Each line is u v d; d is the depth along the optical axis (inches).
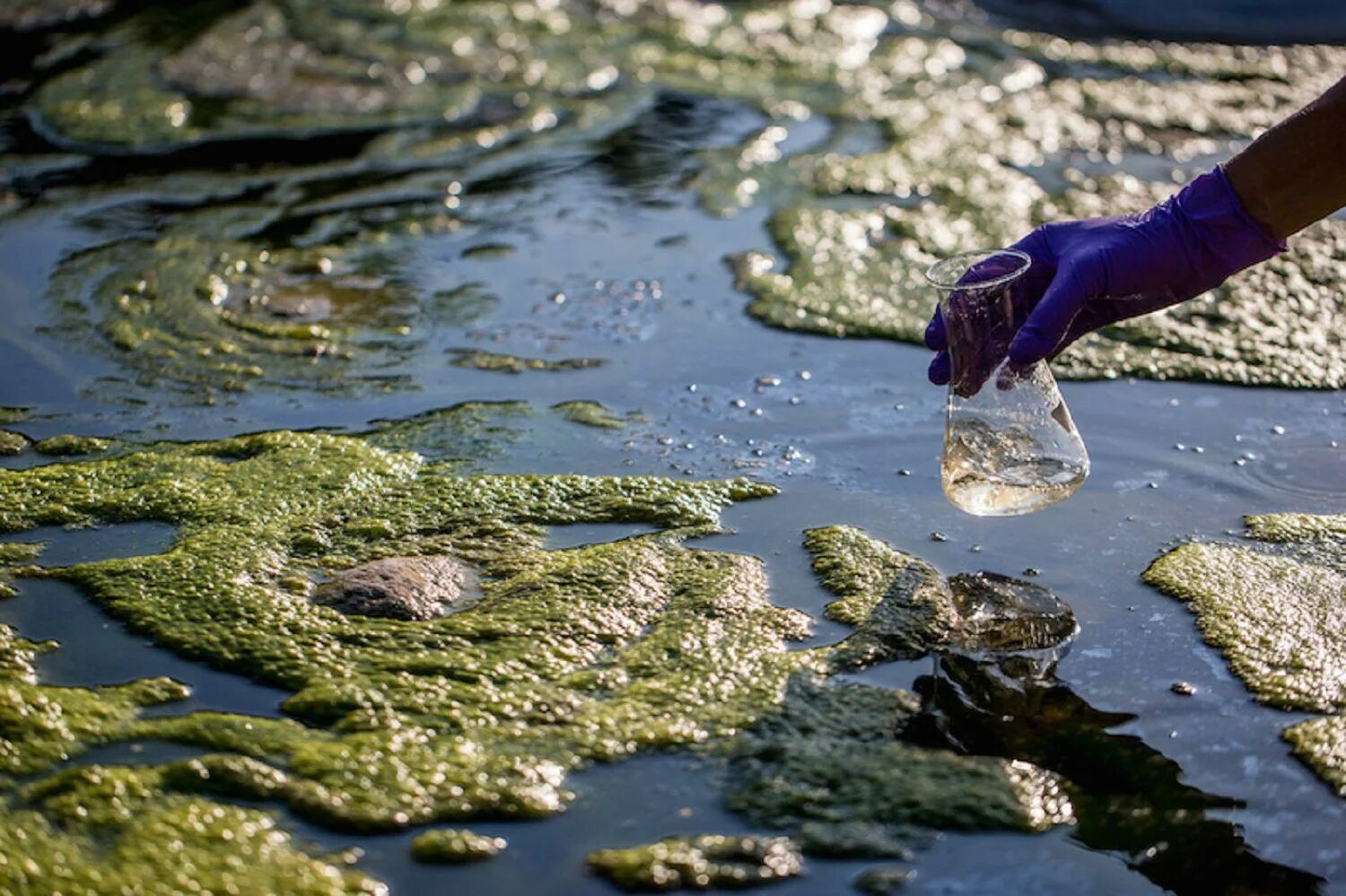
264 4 324.2
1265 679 124.6
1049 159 252.5
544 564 143.4
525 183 245.6
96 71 287.1
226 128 265.4
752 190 241.4
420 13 324.5
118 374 185.6
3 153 252.4
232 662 129.0
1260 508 151.1
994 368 126.3
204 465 164.4
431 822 110.1
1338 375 179.3
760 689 124.8
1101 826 109.1
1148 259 135.6
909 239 221.6
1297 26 319.6
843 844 107.4
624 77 294.5
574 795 112.8
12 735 118.6
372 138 263.1
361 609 135.9
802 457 163.9
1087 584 138.5
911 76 294.2
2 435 171.2
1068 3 335.0
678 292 207.2
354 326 198.2
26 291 206.1
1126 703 122.3
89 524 153.8
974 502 130.0
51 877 103.3
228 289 207.8
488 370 186.5
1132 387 178.1
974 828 109.1
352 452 166.4
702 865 105.4
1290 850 106.4
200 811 110.6
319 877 104.2
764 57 305.1
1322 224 220.5
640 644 131.3
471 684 125.5
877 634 132.0
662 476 160.4
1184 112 273.1
